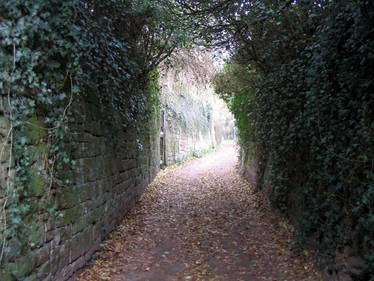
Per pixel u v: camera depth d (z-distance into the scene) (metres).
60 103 2.84
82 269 3.51
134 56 6.36
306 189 4.04
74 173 3.36
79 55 2.89
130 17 5.70
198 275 3.50
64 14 2.60
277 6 4.27
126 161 6.16
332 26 3.10
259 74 6.82
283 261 3.81
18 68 2.24
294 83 4.59
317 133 3.71
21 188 2.28
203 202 7.37
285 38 4.64
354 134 2.90
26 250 2.34
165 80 12.33
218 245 4.48
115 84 4.52
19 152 2.27
